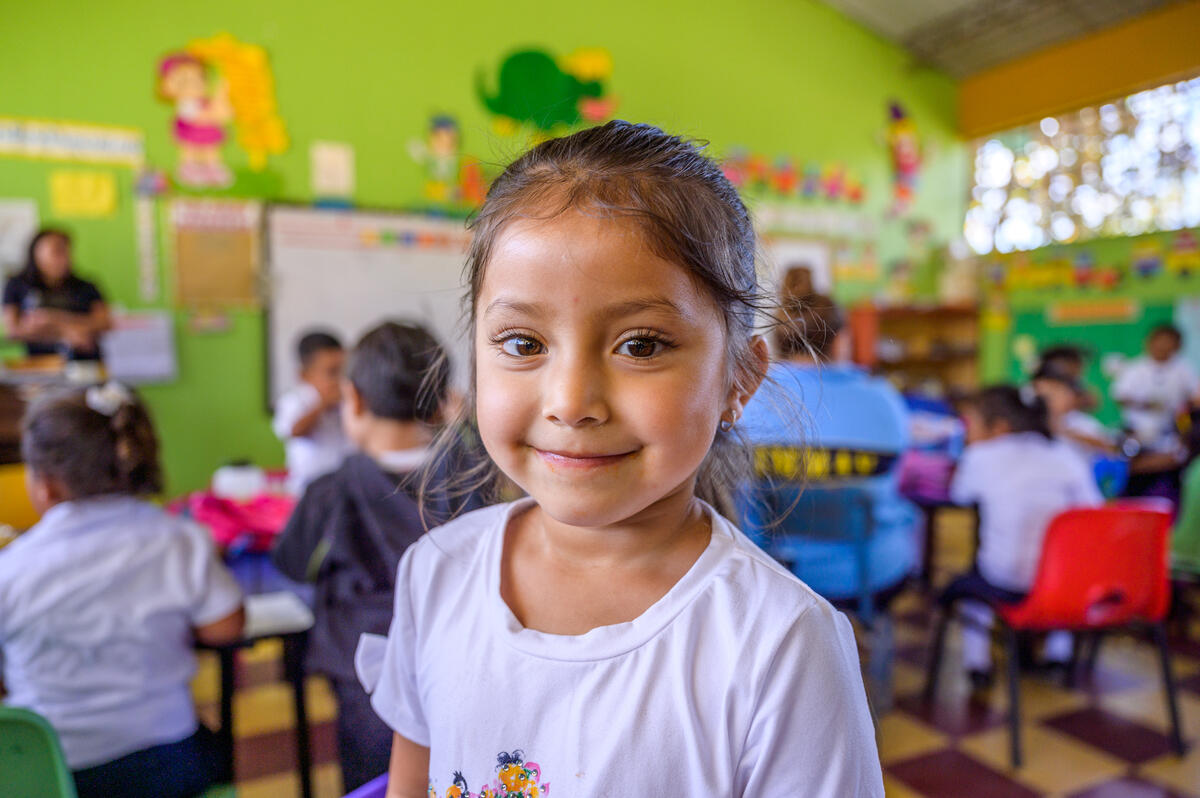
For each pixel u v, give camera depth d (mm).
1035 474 2133
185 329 3688
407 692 619
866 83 5609
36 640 1140
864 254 5664
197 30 3654
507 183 502
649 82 4820
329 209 3973
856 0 5305
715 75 5043
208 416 3758
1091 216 5102
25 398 1922
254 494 2295
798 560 1843
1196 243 4523
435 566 610
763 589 500
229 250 3760
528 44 4438
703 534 551
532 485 479
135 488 1288
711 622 495
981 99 5754
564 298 441
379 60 4070
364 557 1134
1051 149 5336
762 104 5227
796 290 887
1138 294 4805
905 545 2102
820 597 506
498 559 575
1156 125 4719
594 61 4621
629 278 436
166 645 1238
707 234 476
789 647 472
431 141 4207
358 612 1100
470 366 599
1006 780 1893
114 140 3508
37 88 3363
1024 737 2096
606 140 497
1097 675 2488
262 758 1921
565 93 4539
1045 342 5348
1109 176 4988
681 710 474
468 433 706
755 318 558
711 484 664
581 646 504
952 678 2457
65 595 1150
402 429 1271
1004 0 4891
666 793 467
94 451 1200
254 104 3789
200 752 1260
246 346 3822
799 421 662
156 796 1173
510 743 506
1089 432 3104
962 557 3730
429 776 588
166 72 3594
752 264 545
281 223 3869
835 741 465
